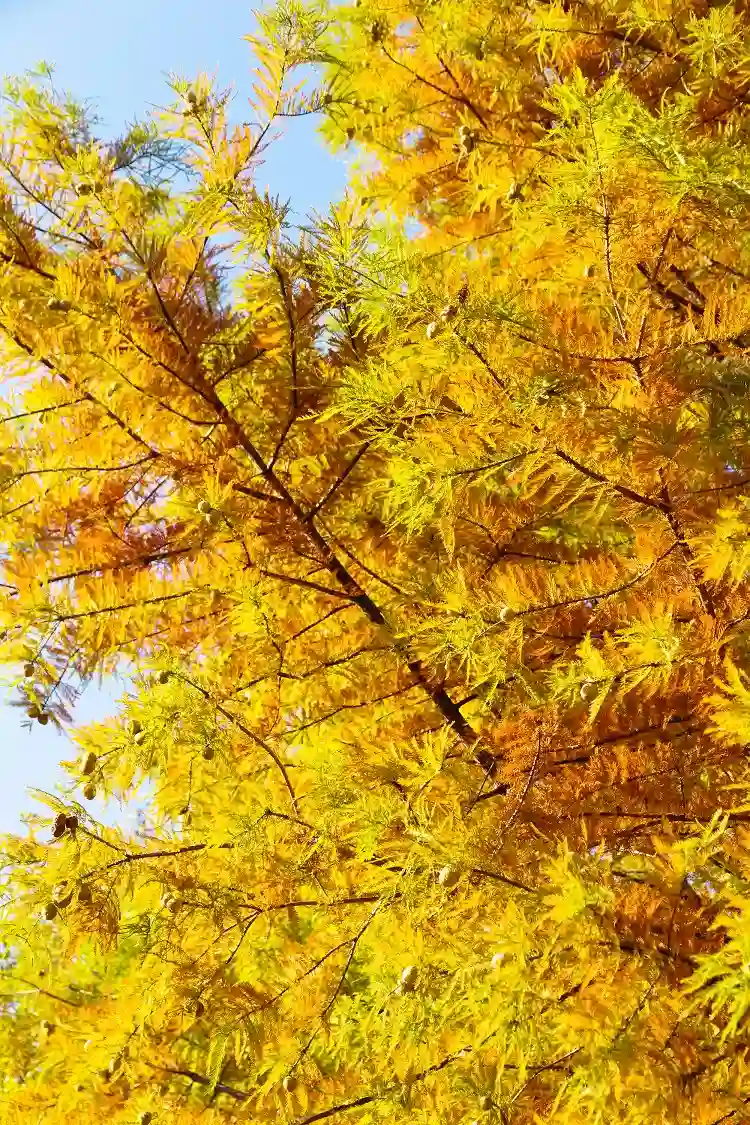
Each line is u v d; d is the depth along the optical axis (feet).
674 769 7.79
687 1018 6.25
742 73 9.50
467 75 11.55
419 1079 7.02
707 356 7.64
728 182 6.35
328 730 9.77
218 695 8.38
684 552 7.40
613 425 6.67
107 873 7.54
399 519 7.80
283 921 8.28
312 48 9.19
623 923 6.29
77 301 8.35
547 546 9.90
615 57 11.05
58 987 11.00
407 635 8.95
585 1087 5.75
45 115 9.32
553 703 7.20
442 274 7.39
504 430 6.80
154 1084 9.19
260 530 9.54
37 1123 8.61
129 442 9.04
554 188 6.88
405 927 6.69
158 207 10.07
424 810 6.84
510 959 5.86
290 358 9.49
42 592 8.29
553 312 7.17
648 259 7.32
